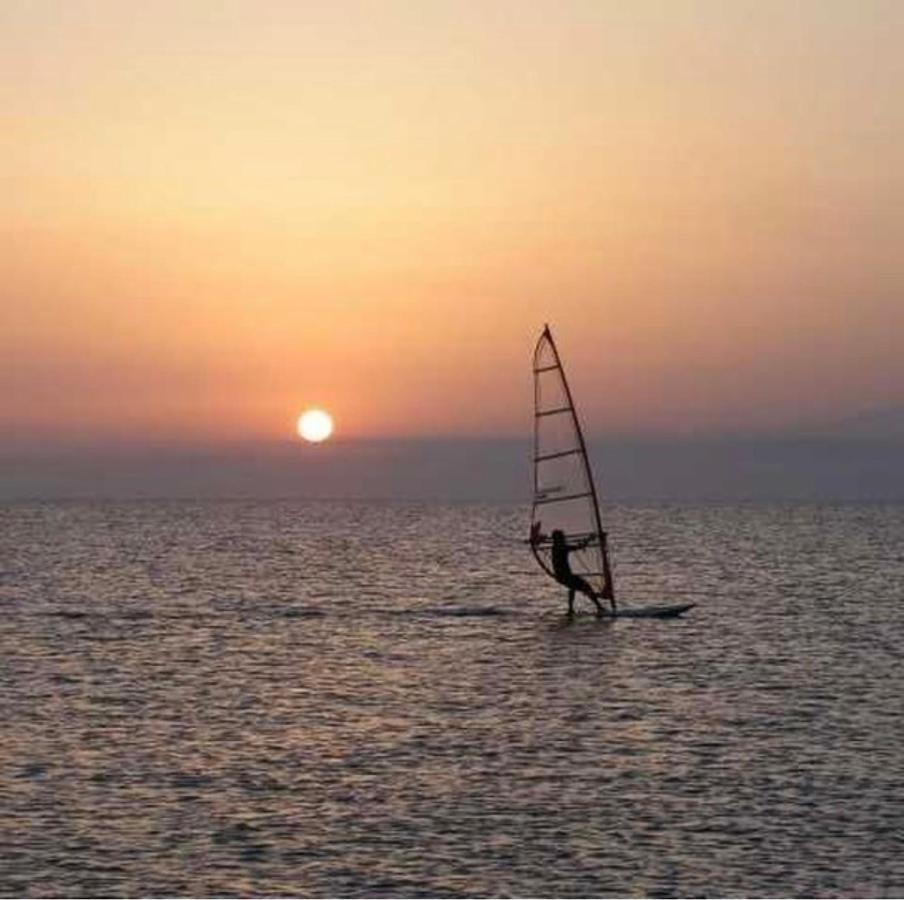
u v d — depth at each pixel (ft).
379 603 410.93
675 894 132.87
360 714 219.61
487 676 258.98
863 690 242.37
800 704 228.22
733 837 149.38
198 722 212.02
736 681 252.42
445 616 368.07
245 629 338.75
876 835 150.10
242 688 244.63
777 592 448.24
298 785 170.91
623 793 167.22
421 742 197.36
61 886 134.51
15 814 156.87
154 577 513.86
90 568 561.84
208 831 151.33
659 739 199.21
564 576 335.47
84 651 293.64
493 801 163.63
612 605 347.56
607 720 214.28
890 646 303.07
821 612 379.14
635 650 294.25
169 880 136.36
